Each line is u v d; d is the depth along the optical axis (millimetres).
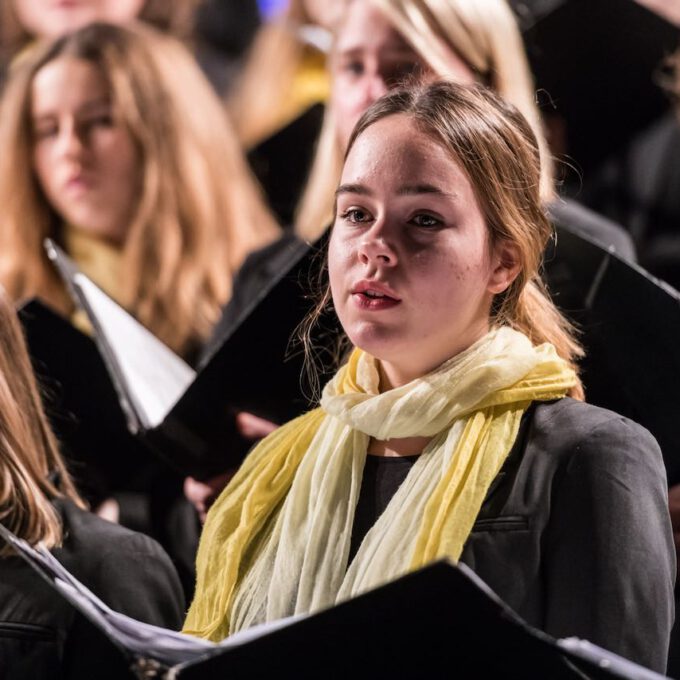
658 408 7578
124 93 12953
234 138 13430
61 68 12906
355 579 6098
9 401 7832
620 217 12180
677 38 10133
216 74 14961
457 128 6266
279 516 6629
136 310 12664
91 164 12789
